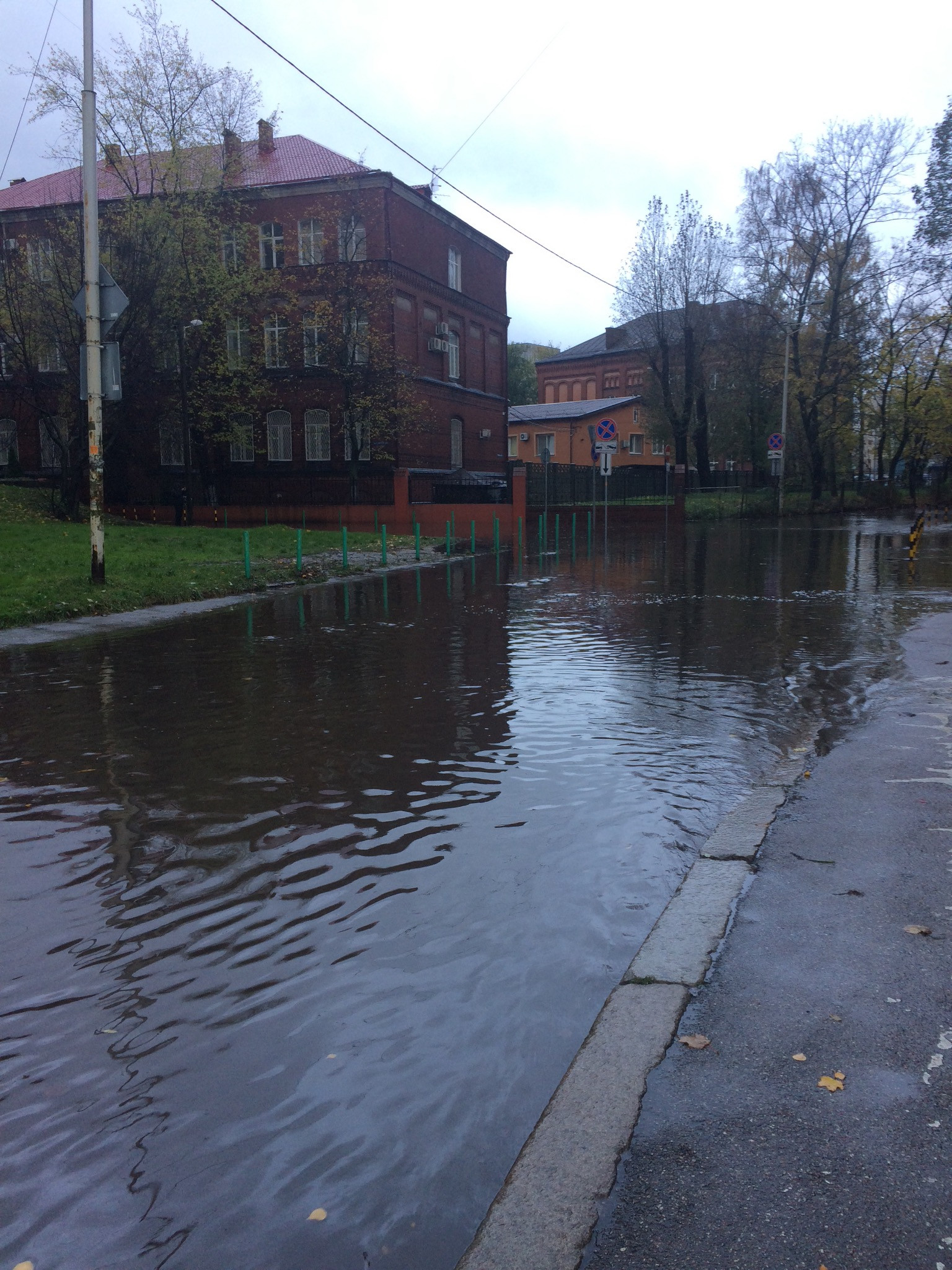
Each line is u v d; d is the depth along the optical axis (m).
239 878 4.55
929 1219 2.34
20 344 30.47
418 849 4.89
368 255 35.41
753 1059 3.02
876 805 5.37
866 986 3.45
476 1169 2.60
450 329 41.00
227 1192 2.52
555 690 8.70
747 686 8.80
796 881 4.37
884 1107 2.78
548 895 4.34
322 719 7.66
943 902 4.11
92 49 13.90
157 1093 2.93
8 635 12.23
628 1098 2.81
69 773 6.30
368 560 22.77
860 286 47.12
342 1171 2.59
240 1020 3.32
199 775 6.22
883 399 53.00
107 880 4.55
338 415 36.38
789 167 45.62
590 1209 2.39
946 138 44.41
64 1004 3.44
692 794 5.72
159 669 9.94
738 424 56.00
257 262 36.59
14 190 43.75
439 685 8.98
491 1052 3.12
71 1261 2.30
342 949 3.83
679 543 29.95
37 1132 2.76
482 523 31.34
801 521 44.78
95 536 15.23
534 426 66.06
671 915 4.02
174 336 33.03
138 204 29.84
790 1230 2.32
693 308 49.00
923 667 9.58
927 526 41.06
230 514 34.31
